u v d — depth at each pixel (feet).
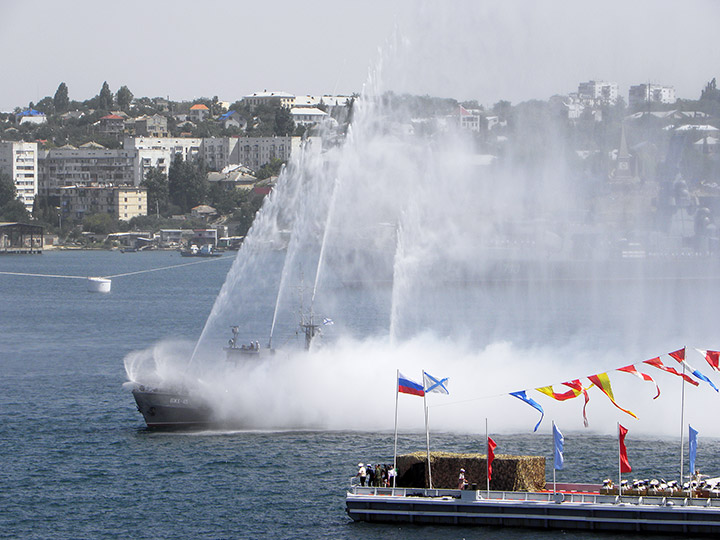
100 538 488.44
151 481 567.59
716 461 584.81
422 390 520.42
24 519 514.68
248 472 577.84
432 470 509.76
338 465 586.45
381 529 490.49
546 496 491.31
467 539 475.31
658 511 476.13
